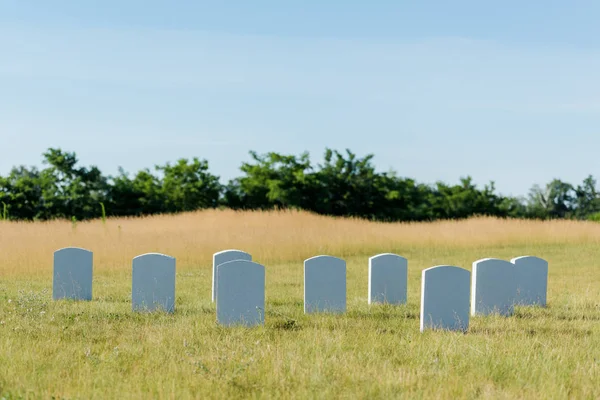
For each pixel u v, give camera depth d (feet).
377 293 42.91
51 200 171.53
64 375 23.25
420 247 92.73
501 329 33.35
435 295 33.01
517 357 26.25
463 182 223.30
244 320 33.58
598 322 36.14
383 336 30.94
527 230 101.24
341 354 26.40
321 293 38.78
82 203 173.78
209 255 71.36
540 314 38.88
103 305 40.57
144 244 75.87
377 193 193.77
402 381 22.29
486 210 216.13
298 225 116.98
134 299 38.63
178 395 20.72
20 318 35.14
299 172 184.85
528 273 42.45
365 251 86.58
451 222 121.80
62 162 174.60
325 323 34.37
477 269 37.58
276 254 76.28
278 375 22.81
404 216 194.08
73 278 44.06
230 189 195.72
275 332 31.73
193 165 189.98
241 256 45.14
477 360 25.46
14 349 26.71
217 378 22.50
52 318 35.01
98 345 28.60
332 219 129.49
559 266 71.15
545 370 24.17
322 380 22.30
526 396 21.11
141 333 31.37
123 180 189.67
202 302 43.11
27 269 60.90
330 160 193.98
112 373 23.29
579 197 251.19
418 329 33.42
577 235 99.30
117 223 126.00
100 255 68.44
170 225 123.34
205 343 28.68
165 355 26.50
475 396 21.42
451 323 33.17
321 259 38.75
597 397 21.39
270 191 183.62
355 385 21.88
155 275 38.70
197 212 144.36
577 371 24.12
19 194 169.99
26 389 20.74
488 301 37.76
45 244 71.82
